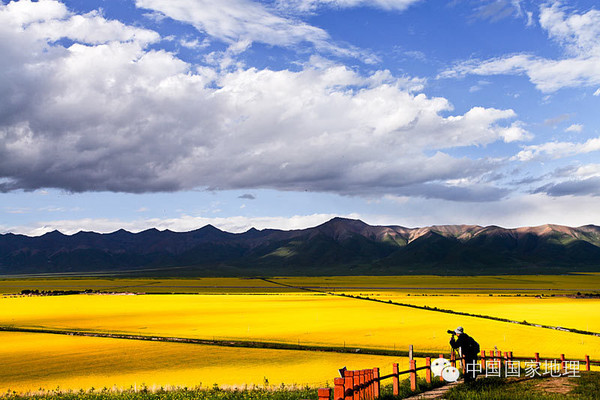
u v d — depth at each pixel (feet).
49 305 428.56
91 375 151.84
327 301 447.83
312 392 84.89
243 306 400.06
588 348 181.47
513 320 281.74
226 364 166.50
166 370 157.89
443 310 345.51
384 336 220.02
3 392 125.49
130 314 342.85
